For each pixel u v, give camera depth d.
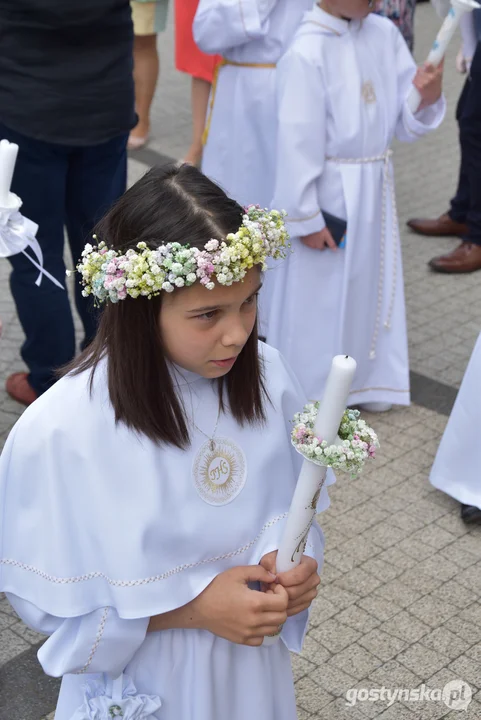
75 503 1.59
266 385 1.76
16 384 3.92
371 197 3.62
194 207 1.48
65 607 1.60
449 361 4.34
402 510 3.36
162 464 1.59
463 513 3.26
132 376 1.53
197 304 1.46
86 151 3.50
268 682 1.84
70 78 3.27
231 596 1.62
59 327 3.67
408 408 4.00
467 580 3.04
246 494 1.69
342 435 1.51
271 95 3.97
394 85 3.60
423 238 5.47
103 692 1.72
